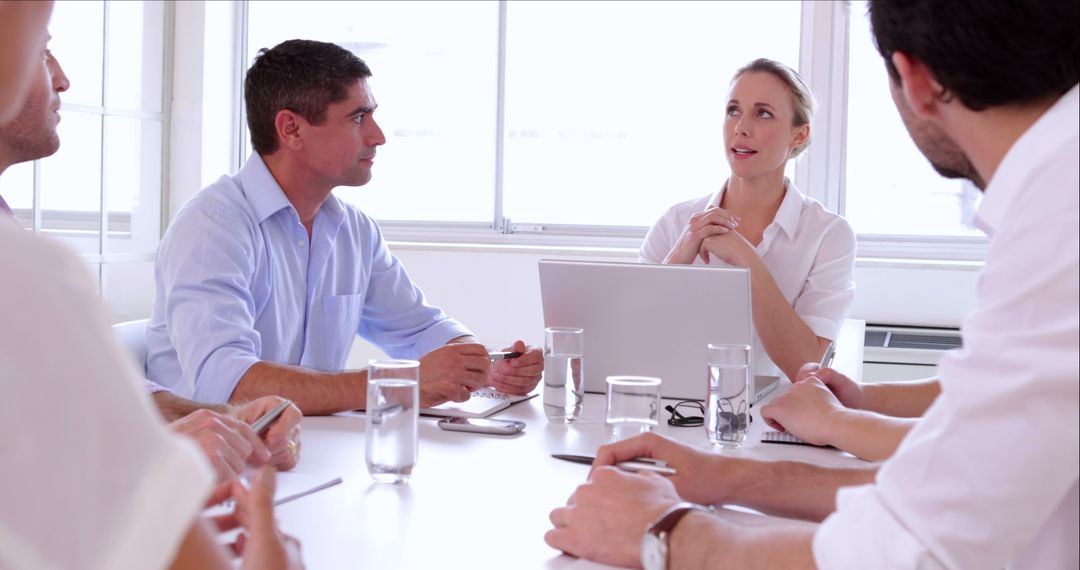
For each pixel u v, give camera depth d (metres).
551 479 1.44
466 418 1.83
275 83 2.24
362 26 4.18
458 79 4.14
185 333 2.04
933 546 0.87
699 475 1.23
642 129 4.02
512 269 3.92
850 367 2.50
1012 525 0.86
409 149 4.20
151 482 0.59
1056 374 0.82
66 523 0.57
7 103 0.61
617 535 1.08
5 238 0.58
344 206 2.49
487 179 4.16
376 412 1.39
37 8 0.61
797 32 3.86
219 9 4.09
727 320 1.93
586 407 1.97
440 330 2.55
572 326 2.06
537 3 4.04
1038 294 0.83
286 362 2.36
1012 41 0.87
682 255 2.53
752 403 2.05
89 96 3.60
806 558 0.96
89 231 3.62
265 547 0.87
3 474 0.57
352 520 1.23
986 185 0.96
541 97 4.08
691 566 1.02
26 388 0.57
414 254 3.98
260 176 2.28
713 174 3.97
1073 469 0.84
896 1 0.92
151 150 3.94
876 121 3.83
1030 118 0.91
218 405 1.75
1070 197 0.83
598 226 4.08
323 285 2.42
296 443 1.47
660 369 2.02
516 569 1.07
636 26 3.98
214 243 2.13
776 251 2.71
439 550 1.12
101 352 0.59
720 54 3.92
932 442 0.88
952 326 3.66
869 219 3.88
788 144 2.70
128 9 3.77
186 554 0.62
